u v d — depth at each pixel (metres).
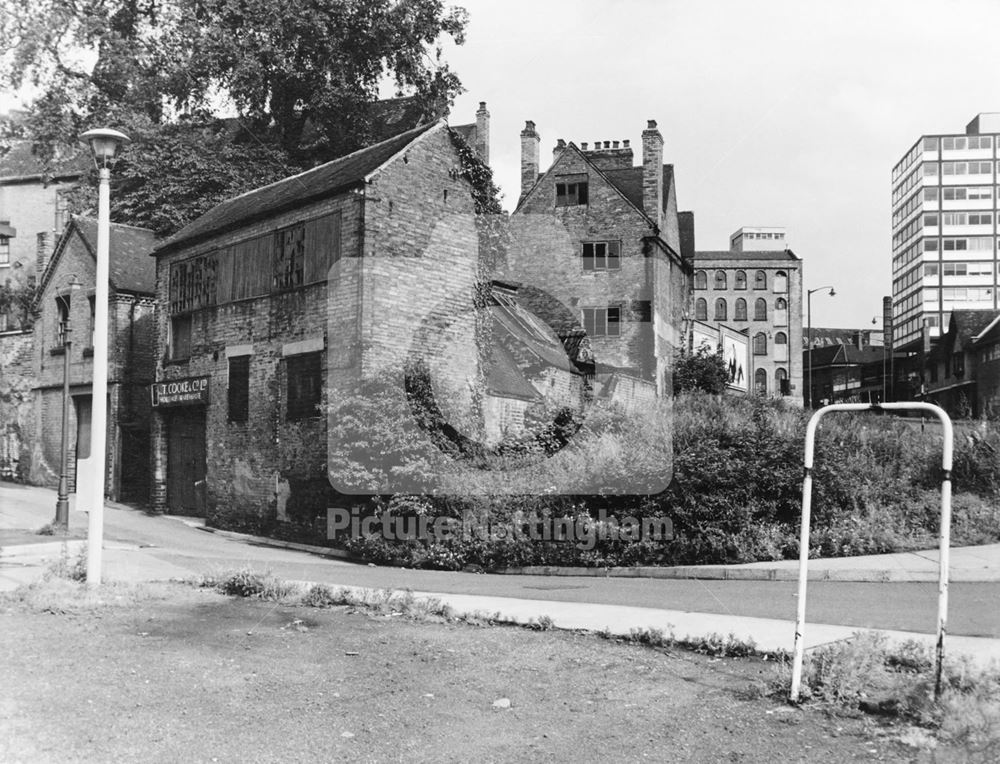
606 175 37.09
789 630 7.90
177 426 23.83
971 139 105.25
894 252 118.81
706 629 7.99
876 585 11.30
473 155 20.39
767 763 4.63
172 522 22.19
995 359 55.66
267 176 34.12
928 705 5.30
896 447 17.91
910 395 77.19
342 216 18.69
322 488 18.05
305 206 19.67
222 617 8.67
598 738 5.05
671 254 39.56
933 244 105.31
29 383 30.86
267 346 20.38
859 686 5.67
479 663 6.82
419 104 37.56
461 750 4.87
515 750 4.87
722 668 6.65
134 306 27.70
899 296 116.31
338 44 35.84
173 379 23.38
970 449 18.09
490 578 13.22
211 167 33.22
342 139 37.53
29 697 5.68
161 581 11.16
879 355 96.88
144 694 5.80
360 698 5.83
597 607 9.38
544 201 37.44
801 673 5.82
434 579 12.95
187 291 23.23
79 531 19.52
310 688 6.05
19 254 44.28
